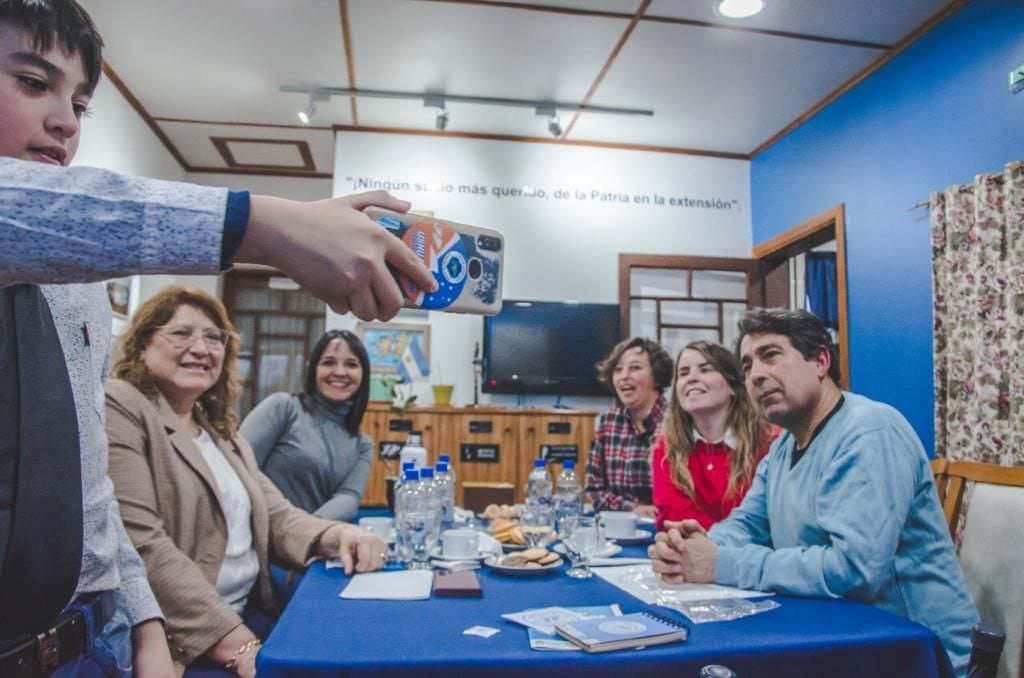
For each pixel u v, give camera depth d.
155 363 1.61
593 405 4.50
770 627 1.03
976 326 2.82
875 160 3.62
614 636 0.93
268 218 0.41
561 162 4.66
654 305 4.65
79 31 0.70
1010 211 2.69
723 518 2.06
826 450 1.38
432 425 4.00
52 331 0.77
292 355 5.81
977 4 3.00
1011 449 2.65
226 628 1.31
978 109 2.98
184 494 1.51
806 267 5.50
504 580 1.37
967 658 1.22
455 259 0.67
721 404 2.08
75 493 0.76
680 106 4.16
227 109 4.30
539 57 3.63
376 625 1.04
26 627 0.73
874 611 1.12
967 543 1.44
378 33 3.41
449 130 4.54
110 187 0.40
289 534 1.71
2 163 0.40
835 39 3.41
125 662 0.95
